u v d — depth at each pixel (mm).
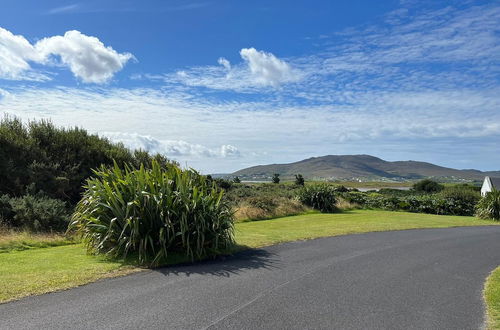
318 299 5703
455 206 25781
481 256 9555
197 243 8227
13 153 14992
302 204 23219
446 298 5930
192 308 5180
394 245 10812
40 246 10031
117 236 8305
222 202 9414
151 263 7707
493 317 5109
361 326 4703
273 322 4754
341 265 8055
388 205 26750
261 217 18781
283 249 9773
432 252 9930
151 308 5145
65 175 15617
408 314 5172
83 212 8750
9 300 5340
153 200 8352
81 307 5133
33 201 12297
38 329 4402
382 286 6523
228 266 7762
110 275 6828
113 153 18109
